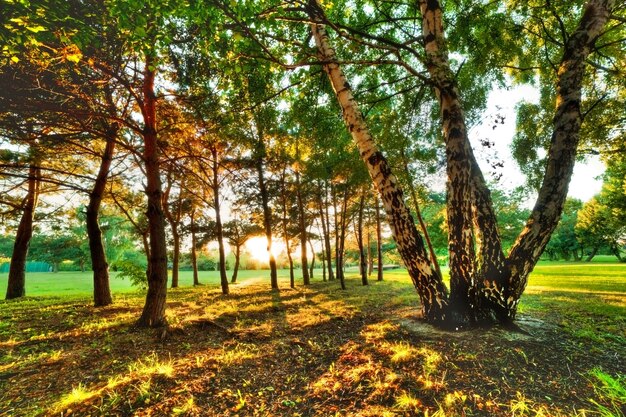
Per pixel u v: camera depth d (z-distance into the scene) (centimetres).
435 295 511
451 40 737
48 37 376
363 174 1505
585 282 1431
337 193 1827
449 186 526
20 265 1512
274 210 2280
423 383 319
